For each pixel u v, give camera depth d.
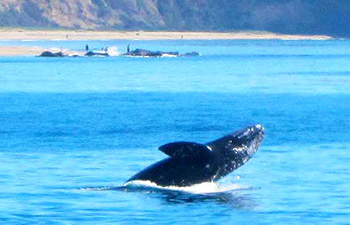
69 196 57.91
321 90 167.50
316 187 62.12
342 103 137.88
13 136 93.25
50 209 54.19
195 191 59.00
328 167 71.12
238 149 60.06
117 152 80.38
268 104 135.88
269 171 68.88
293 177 66.19
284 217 52.66
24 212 53.28
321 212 54.00
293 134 94.94
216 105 133.62
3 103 136.12
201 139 92.25
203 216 52.78
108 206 55.03
